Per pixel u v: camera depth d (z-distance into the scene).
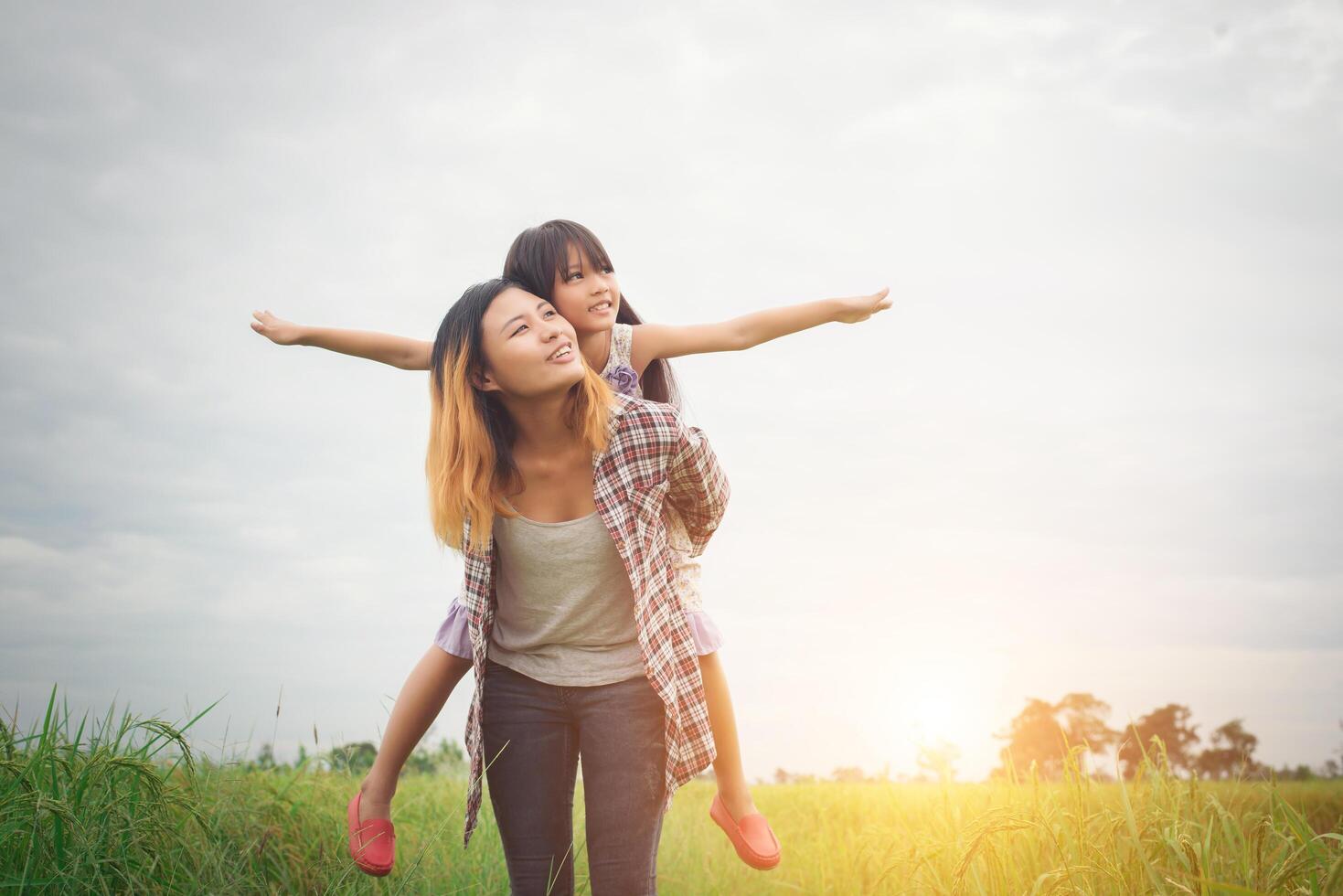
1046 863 2.64
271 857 3.20
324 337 3.41
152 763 3.02
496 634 2.88
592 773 2.71
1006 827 2.56
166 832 2.72
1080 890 2.36
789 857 4.20
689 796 5.95
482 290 2.82
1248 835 2.51
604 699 2.73
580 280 3.21
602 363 3.35
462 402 2.78
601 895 2.62
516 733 2.80
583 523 2.75
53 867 2.37
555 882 2.76
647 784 2.68
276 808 3.44
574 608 2.77
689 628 2.82
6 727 2.68
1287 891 2.12
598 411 2.75
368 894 3.27
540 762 2.79
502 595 2.87
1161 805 2.61
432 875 3.54
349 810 3.10
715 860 4.36
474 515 2.77
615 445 2.79
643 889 2.64
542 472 2.83
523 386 2.70
